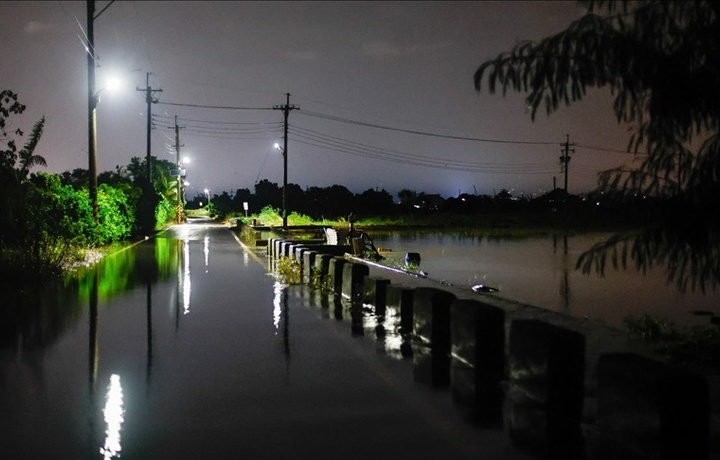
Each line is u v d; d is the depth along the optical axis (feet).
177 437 20.26
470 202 310.86
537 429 20.79
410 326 38.60
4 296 54.03
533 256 110.73
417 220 250.16
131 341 35.37
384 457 18.60
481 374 27.89
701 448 16.62
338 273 56.49
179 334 37.45
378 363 30.04
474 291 51.21
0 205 63.87
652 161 18.03
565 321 38.17
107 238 112.68
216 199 502.79
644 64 16.78
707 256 18.22
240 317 43.52
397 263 91.35
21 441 20.01
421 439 19.99
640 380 17.34
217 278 68.80
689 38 17.15
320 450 19.15
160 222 220.43
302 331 38.29
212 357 31.40
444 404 23.53
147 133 198.59
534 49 16.75
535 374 23.15
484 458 18.45
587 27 16.76
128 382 26.78
